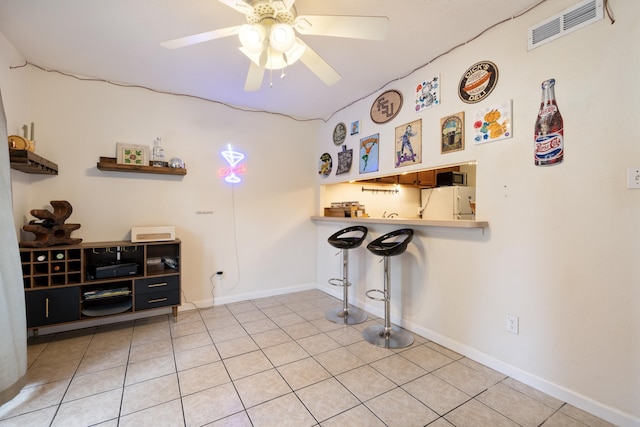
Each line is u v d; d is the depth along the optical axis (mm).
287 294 3811
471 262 2145
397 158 2756
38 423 1489
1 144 1683
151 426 1475
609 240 1507
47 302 2336
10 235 1716
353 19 1461
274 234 3754
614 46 1479
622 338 1467
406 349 2301
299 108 3584
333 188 4043
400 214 4492
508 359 1931
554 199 1707
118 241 2820
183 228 3186
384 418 1546
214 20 1915
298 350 2283
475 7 1796
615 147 1484
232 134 3449
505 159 1933
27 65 2477
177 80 2811
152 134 3018
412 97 2604
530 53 1805
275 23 1507
